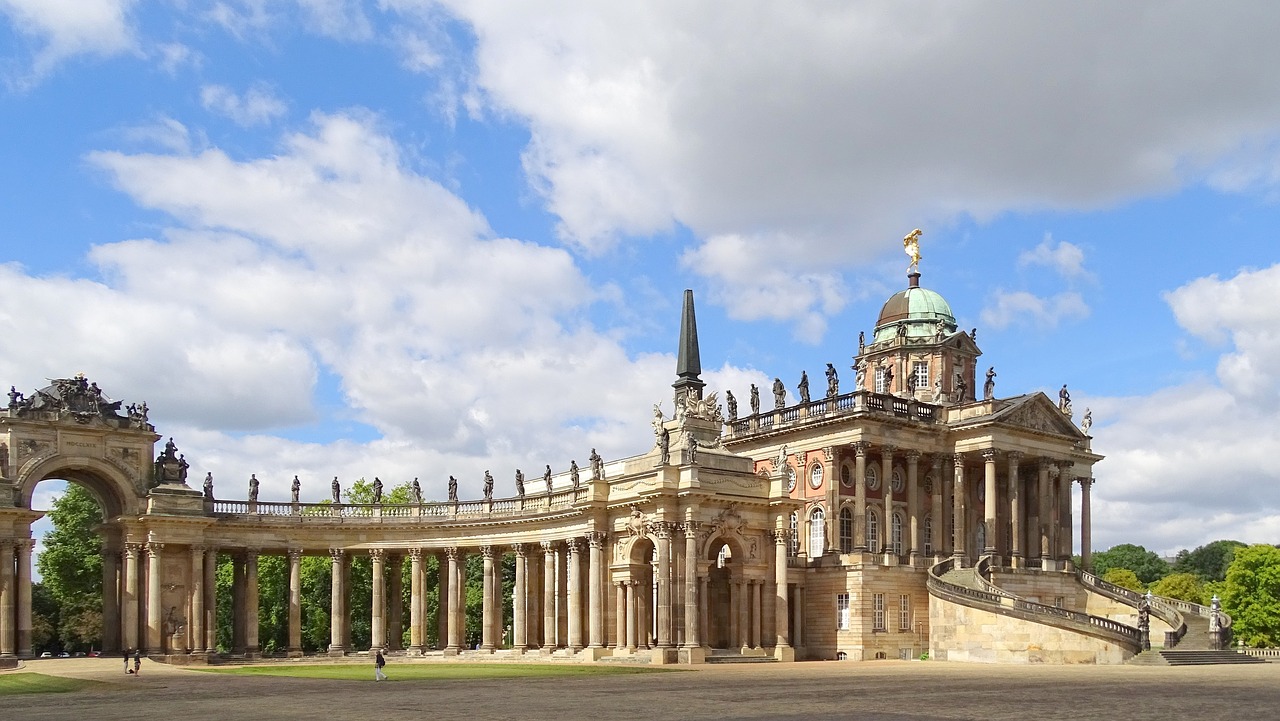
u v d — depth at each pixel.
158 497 118.44
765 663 103.88
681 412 124.38
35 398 115.56
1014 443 130.00
